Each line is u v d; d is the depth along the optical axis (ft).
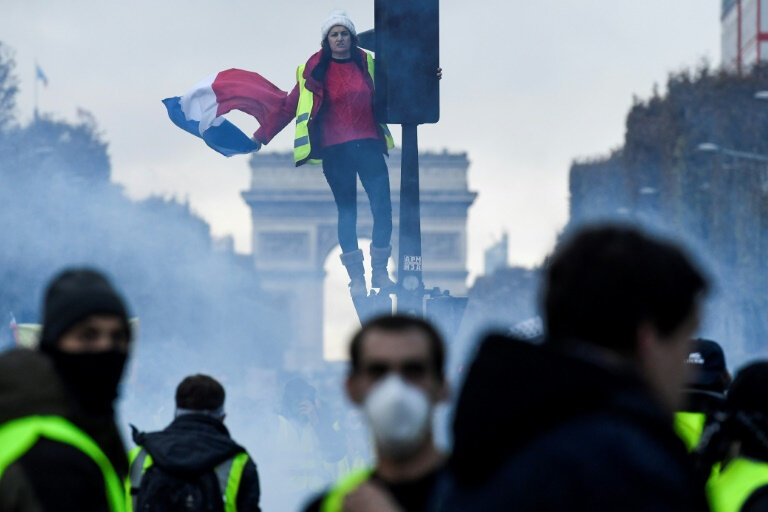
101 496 36.86
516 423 26.48
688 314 27.94
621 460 25.53
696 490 26.23
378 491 32.99
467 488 27.27
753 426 42.45
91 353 39.34
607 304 27.43
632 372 27.20
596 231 28.25
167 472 71.67
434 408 38.75
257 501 73.05
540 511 25.57
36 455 36.24
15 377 37.91
